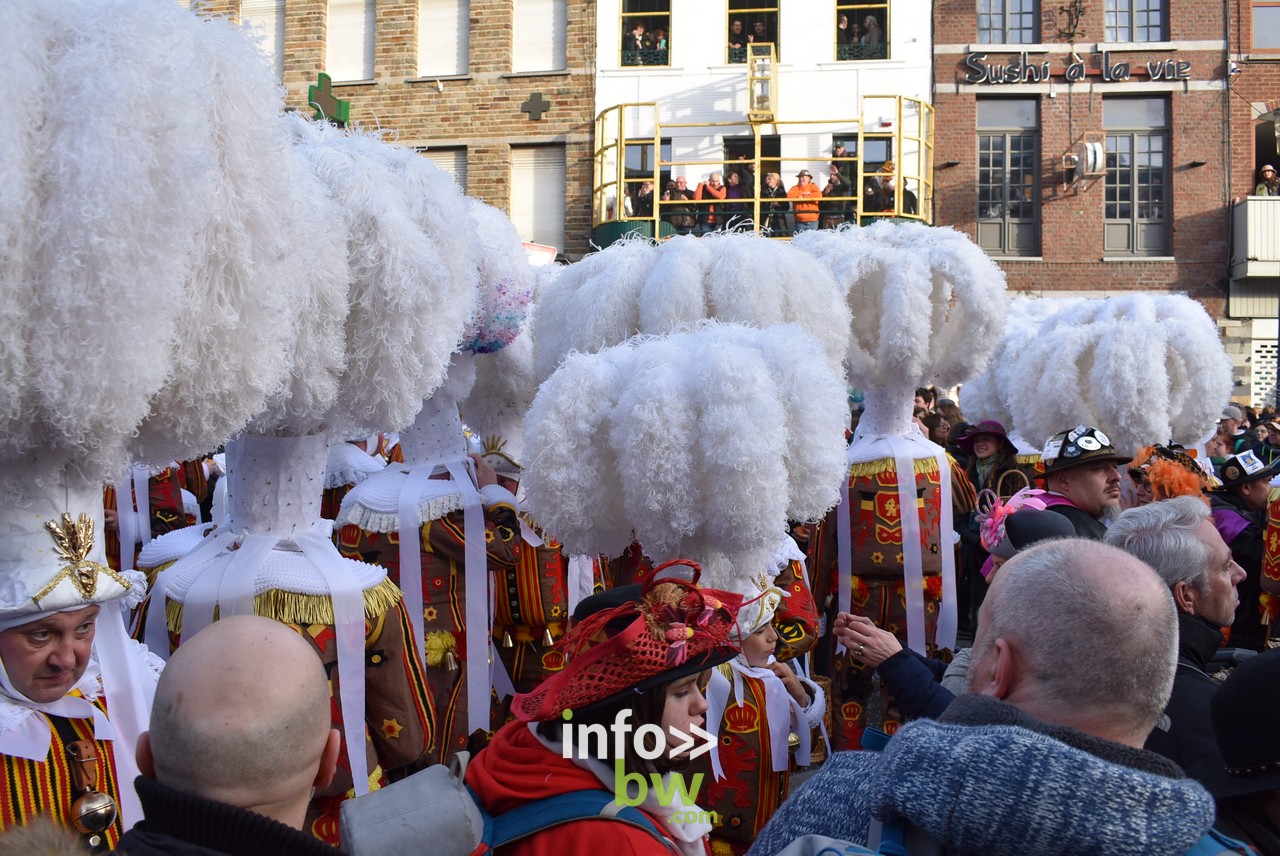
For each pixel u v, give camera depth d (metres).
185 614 2.56
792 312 3.76
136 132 1.68
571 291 3.98
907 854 1.42
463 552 3.42
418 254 2.50
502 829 1.63
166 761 1.32
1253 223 14.54
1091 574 1.60
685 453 2.42
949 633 4.41
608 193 14.77
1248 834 1.78
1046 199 15.12
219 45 1.90
